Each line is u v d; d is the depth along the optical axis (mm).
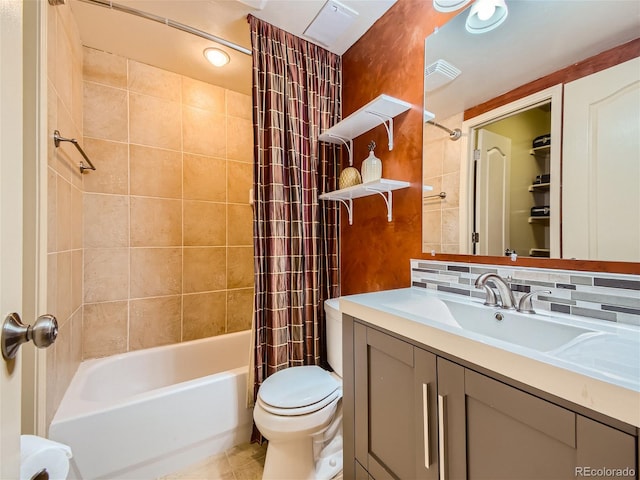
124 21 1526
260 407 1216
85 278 1721
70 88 1440
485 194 1114
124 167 1842
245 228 2301
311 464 1237
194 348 2008
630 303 769
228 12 1477
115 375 1713
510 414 587
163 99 1975
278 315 1533
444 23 1268
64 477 615
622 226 786
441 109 1274
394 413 877
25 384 972
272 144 1533
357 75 1756
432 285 1307
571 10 905
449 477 708
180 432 1365
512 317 904
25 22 978
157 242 1956
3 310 394
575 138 878
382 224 1588
